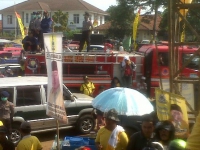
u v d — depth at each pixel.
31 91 12.30
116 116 6.69
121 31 51.88
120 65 17.22
